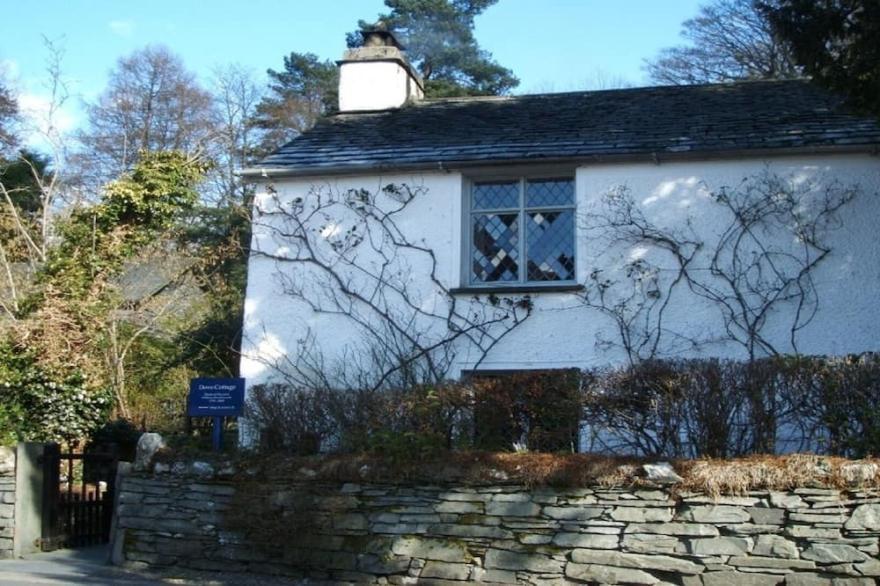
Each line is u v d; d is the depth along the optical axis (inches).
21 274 816.3
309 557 369.4
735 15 1208.2
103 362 701.3
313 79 1439.5
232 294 870.4
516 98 631.2
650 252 485.7
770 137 488.4
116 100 1309.1
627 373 359.9
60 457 476.1
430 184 518.3
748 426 345.7
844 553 306.5
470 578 345.7
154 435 415.2
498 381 372.8
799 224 472.4
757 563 314.0
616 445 362.6
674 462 329.7
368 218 521.3
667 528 325.7
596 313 484.7
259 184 538.0
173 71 1359.5
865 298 460.8
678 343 473.4
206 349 828.6
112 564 406.3
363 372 501.7
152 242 759.7
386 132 575.5
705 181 486.6
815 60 417.1
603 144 506.9
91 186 1151.6
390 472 361.7
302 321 518.0
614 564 329.7
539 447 366.0
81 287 636.7
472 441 371.9
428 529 355.3
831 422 339.9
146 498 404.2
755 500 318.7
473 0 1390.3
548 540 339.3
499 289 496.1
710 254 479.2
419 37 1330.0
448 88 1264.8
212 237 1007.6
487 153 512.7
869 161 471.8
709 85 613.3
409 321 505.0
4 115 1111.0
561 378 365.7
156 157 709.3
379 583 357.1
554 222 515.2
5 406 559.5
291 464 378.9
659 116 551.2
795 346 462.3
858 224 467.8
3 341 580.1
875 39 391.9
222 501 389.4
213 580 373.4
